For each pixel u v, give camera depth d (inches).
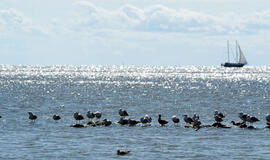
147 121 2731.3
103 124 2709.2
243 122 2775.6
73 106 3966.5
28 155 1955.0
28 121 2908.5
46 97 4894.2
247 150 2057.1
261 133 2453.2
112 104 4160.9
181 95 5251.0
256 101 4505.4
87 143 2193.7
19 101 4375.0
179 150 2058.3
